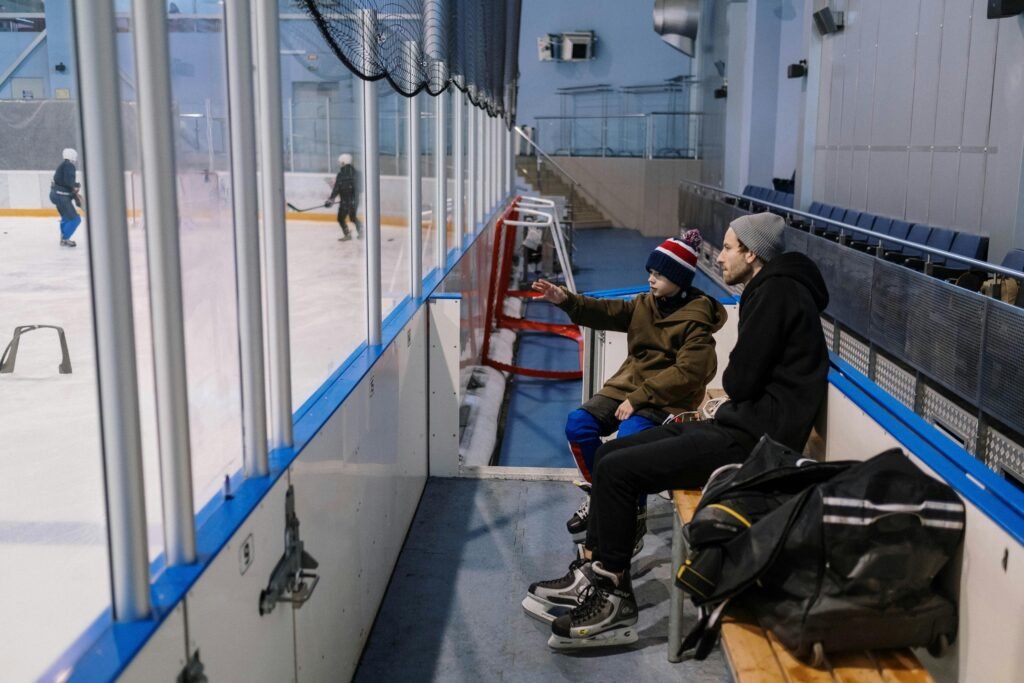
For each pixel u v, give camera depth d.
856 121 10.91
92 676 1.19
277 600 1.88
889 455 1.96
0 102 9.99
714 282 12.09
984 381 4.07
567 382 6.89
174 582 1.46
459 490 4.15
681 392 3.25
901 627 1.88
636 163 20.17
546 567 3.42
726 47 16.22
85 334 6.47
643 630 2.99
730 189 16.19
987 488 1.88
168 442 1.49
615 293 4.14
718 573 1.99
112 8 1.24
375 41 2.62
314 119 10.42
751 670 1.90
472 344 6.45
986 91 7.53
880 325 5.48
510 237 8.29
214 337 2.08
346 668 2.61
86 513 3.13
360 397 2.77
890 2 9.73
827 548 1.86
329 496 2.38
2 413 4.59
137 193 2.49
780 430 2.61
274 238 2.04
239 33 1.78
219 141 2.14
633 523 2.78
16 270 8.84
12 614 2.24
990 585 1.74
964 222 7.97
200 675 1.48
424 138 8.32
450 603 3.15
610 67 21.34
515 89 13.42
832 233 7.83
